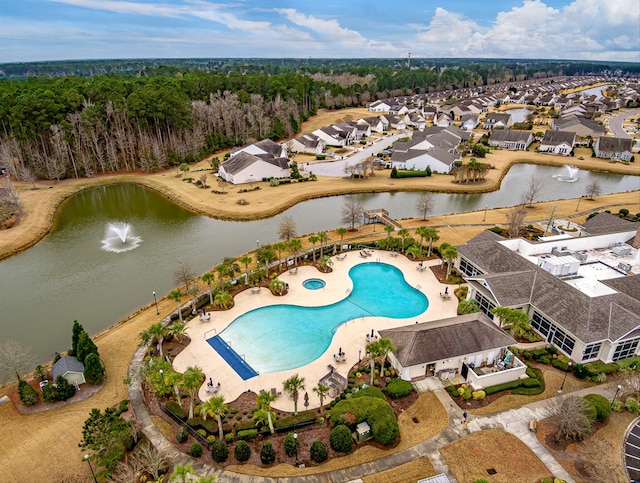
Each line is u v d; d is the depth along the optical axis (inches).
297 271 2469.2
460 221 3235.7
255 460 1311.5
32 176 4180.6
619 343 1689.2
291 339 1908.2
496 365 1699.1
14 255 2800.2
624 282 1996.8
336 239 2918.3
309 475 1262.3
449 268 2364.7
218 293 2111.2
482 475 1256.8
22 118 4040.4
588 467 1269.7
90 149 4611.2
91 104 4409.5
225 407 1370.6
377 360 1750.7
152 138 4790.8
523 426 1432.1
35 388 1612.9
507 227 3083.2
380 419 1352.1
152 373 1526.8
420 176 4426.7
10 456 1331.2
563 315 1776.6
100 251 2851.9
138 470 1230.9
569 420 1326.3
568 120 6560.0
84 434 1241.4
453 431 1409.9
